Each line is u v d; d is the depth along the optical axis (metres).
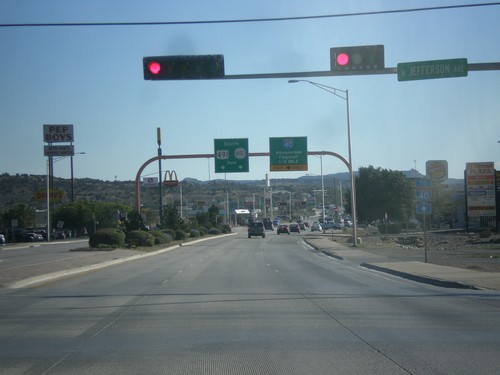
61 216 92.81
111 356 9.49
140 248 45.72
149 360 9.18
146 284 20.58
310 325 12.04
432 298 16.05
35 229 93.19
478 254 34.84
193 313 13.75
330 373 8.26
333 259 34.69
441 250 40.66
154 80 18.53
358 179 86.00
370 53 18.89
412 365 8.68
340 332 11.28
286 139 47.03
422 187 28.41
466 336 10.81
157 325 12.26
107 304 15.51
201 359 9.20
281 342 10.39
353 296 16.61
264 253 41.72
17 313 14.08
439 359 9.04
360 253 37.94
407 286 19.33
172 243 56.28
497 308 14.16
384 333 11.14
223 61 18.53
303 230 114.50
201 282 21.12
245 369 8.54
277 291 17.98
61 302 15.97
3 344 10.53
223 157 47.66
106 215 95.19
